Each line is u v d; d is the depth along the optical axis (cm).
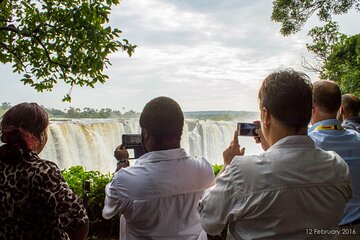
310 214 140
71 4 658
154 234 185
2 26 629
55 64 657
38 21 666
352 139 229
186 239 188
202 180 196
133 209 183
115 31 602
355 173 221
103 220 489
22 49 658
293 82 147
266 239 139
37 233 173
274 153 146
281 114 148
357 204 221
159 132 188
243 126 185
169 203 186
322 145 227
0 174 174
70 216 175
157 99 192
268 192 139
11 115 183
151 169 187
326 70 1419
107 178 507
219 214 148
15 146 176
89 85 655
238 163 147
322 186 142
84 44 617
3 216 173
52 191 174
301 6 1257
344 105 313
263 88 155
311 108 150
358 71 1144
